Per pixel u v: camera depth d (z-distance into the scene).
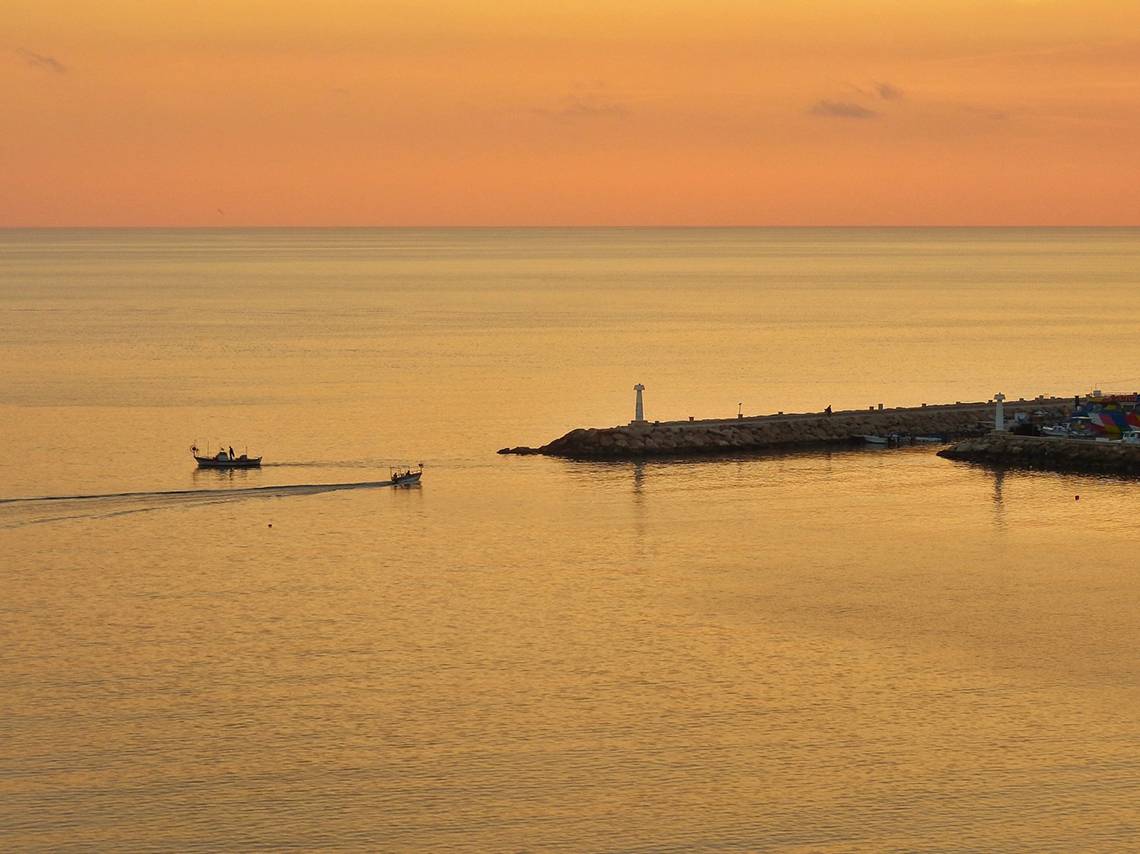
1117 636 104.19
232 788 79.62
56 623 105.94
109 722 87.88
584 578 118.12
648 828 75.81
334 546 128.12
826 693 93.06
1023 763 83.12
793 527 135.38
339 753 83.94
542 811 77.44
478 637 103.12
